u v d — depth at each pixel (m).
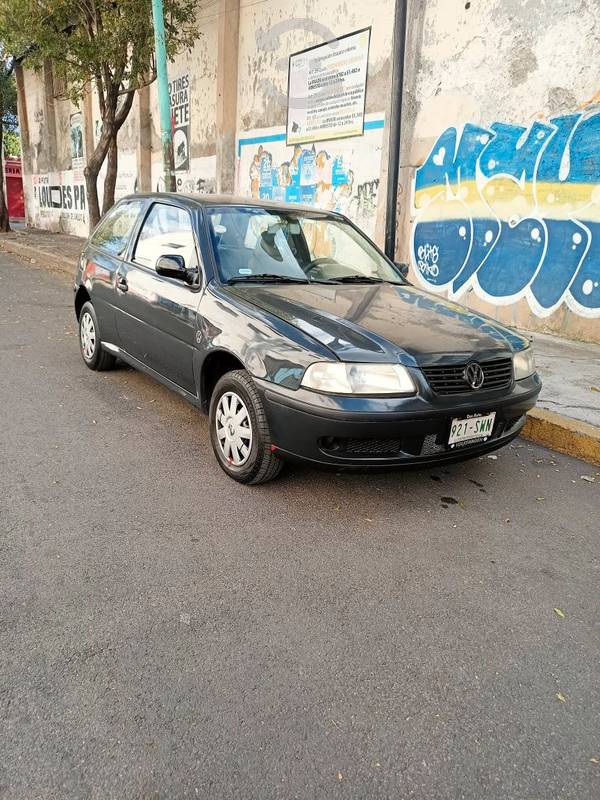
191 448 4.18
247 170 13.52
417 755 1.92
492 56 7.85
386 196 9.16
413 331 3.44
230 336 3.60
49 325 7.86
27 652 2.24
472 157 8.26
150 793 1.75
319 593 2.70
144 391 5.35
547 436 4.69
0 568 2.73
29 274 12.88
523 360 3.71
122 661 2.23
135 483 3.63
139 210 5.14
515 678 2.27
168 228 4.62
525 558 3.10
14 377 5.58
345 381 3.09
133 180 18.83
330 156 11.06
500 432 3.59
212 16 13.85
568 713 2.12
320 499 3.57
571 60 6.98
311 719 2.03
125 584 2.68
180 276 4.08
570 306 7.31
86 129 20.86
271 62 12.28
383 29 9.64
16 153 41.28
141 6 11.32
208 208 4.36
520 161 7.65
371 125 10.06
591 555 3.17
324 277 4.32
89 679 2.14
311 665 2.27
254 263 4.14
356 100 10.30
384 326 3.46
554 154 7.26
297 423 3.19
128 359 5.01
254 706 2.07
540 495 3.84
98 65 12.26
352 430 3.08
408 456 3.25
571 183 7.12
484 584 2.86
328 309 3.61
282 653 2.32
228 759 1.87
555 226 7.35
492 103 7.92
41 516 3.19
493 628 2.55
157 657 2.26
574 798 1.81
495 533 3.33
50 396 5.10
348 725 2.02
